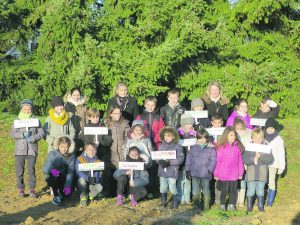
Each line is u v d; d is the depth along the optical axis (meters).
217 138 9.38
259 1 15.23
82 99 9.86
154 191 10.12
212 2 16.50
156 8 14.88
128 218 8.09
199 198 8.98
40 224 7.73
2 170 11.01
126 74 14.16
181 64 15.05
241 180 9.16
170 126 9.00
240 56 16.06
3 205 8.94
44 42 15.37
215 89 9.90
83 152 9.30
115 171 9.12
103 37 15.40
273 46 16.38
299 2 15.73
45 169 8.95
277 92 15.28
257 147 8.68
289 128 12.26
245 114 9.79
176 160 8.80
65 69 14.95
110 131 9.41
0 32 16.88
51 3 15.52
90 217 8.12
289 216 8.37
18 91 15.70
